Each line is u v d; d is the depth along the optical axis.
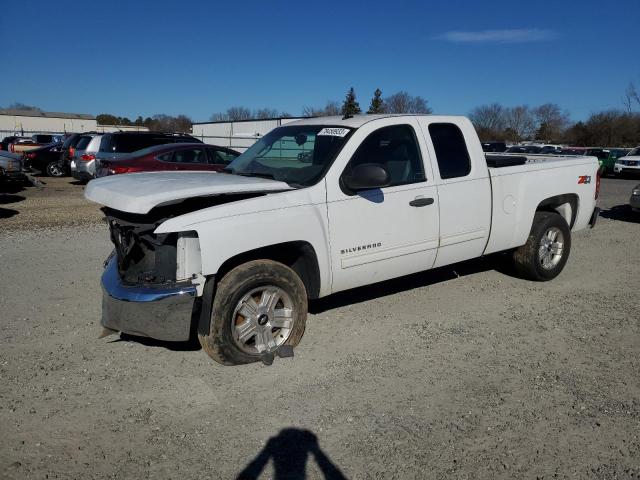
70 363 4.35
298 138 5.23
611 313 5.65
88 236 9.47
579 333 5.09
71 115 95.25
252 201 4.23
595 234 10.27
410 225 5.11
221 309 4.09
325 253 4.58
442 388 4.00
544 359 4.51
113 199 4.16
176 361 4.41
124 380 4.08
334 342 4.82
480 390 3.97
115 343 4.74
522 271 6.63
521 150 28.48
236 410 3.68
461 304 5.88
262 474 3.04
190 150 13.62
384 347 4.72
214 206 4.14
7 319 5.26
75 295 6.01
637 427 3.51
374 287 6.44
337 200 4.64
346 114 5.42
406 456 3.20
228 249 4.04
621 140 59.78
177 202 4.04
